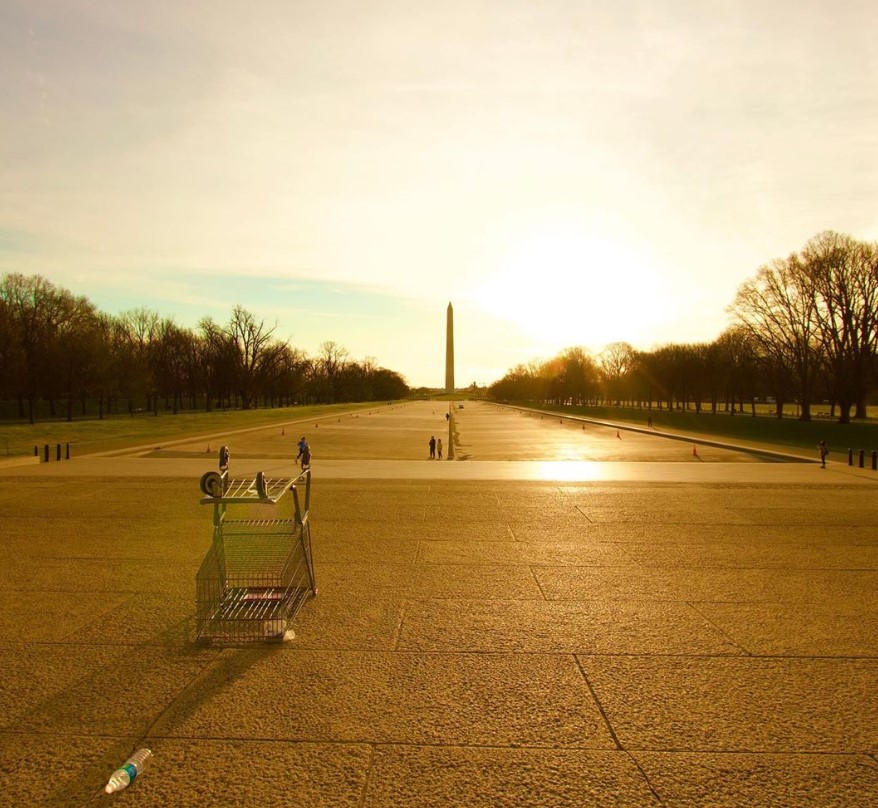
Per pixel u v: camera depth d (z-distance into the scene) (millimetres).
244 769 3670
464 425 66625
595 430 58531
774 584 7500
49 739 3982
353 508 12398
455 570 8062
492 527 10695
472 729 4133
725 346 85562
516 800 3400
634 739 4020
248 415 81750
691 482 16453
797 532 10391
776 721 4250
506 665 5160
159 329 102062
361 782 3551
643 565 8344
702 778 3604
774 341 60500
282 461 24469
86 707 4391
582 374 132375
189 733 4055
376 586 7352
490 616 6355
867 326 53938
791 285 58594
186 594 6988
